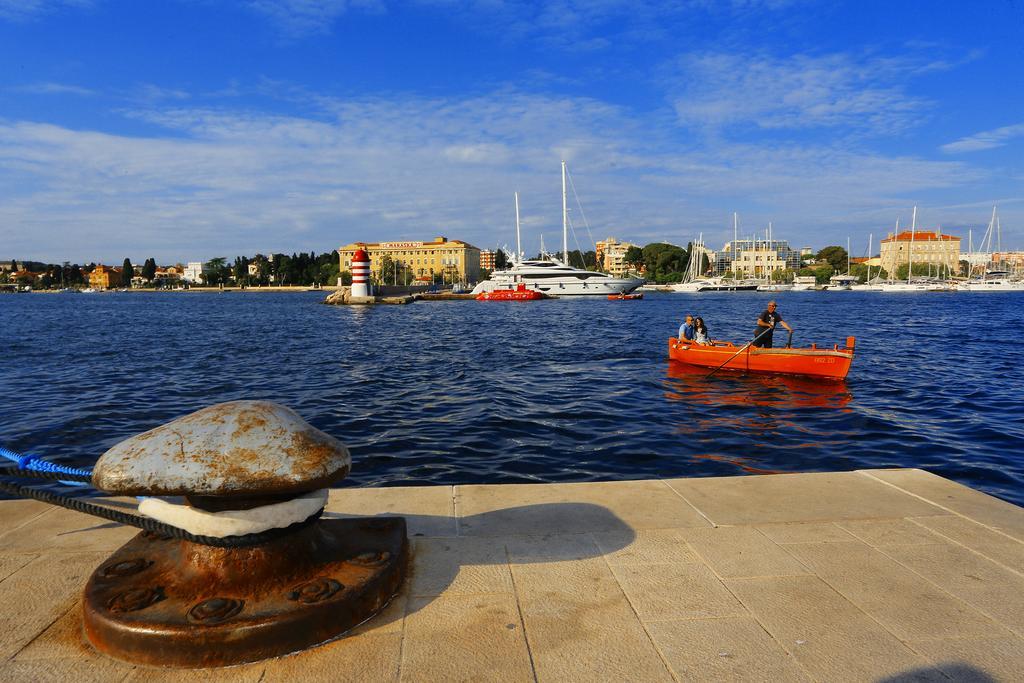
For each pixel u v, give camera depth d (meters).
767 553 2.82
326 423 10.98
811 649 2.10
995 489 7.47
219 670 1.99
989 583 2.56
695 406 12.58
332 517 3.23
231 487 2.11
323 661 2.02
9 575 2.61
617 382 15.86
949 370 17.70
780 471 8.19
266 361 20.98
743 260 175.00
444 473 8.05
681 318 48.16
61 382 16.09
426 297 101.94
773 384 15.34
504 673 1.96
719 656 2.05
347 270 170.50
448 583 2.54
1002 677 1.95
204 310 68.56
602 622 2.25
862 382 15.55
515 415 11.64
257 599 2.17
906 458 8.71
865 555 2.80
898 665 2.01
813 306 69.69
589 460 8.64
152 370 18.59
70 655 2.07
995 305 69.94
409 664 2.01
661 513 3.30
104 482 2.12
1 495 6.71
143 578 2.34
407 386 15.36
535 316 52.69
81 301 105.94
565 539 2.97
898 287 130.50
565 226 92.75
